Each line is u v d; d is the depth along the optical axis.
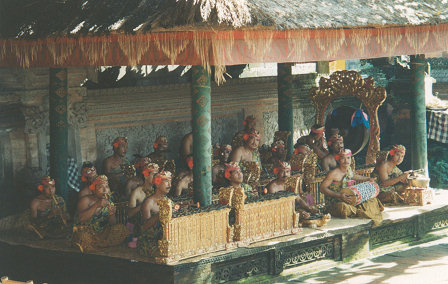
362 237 12.63
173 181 12.83
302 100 19.31
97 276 10.70
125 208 11.72
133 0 10.31
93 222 10.97
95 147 14.87
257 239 11.26
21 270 11.40
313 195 13.60
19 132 13.57
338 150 14.54
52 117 12.69
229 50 9.93
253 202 11.13
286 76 16.33
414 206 14.21
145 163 12.46
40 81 13.59
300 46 10.79
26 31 11.05
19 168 13.60
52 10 11.15
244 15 9.62
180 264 10.06
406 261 12.52
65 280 10.98
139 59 10.13
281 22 10.09
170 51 9.91
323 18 10.94
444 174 19.72
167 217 10.01
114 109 15.16
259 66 18.64
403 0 12.84
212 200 11.70
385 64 21.38
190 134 15.52
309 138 15.64
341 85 15.86
